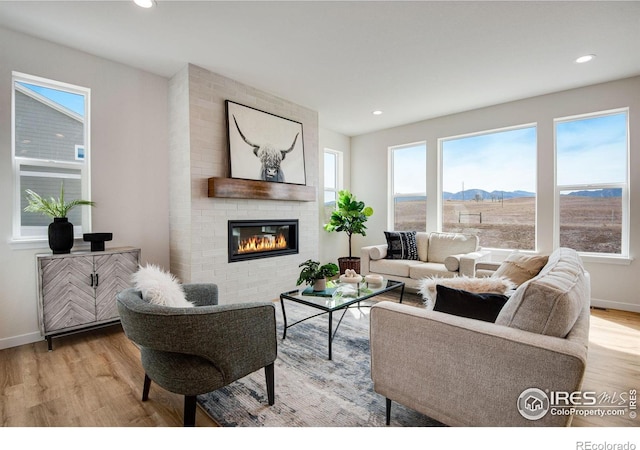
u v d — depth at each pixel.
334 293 2.71
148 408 1.75
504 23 2.45
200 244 3.24
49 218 2.84
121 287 2.84
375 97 4.01
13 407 1.76
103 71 3.02
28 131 2.73
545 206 3.89
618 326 2.98
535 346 1.10
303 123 4.36
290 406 1.76
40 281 2.44
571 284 1.37
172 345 1.42
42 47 2.68
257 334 1.67
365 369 2.19
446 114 4.66
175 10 2.29
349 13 2.33
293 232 4.27
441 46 2.79
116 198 3.11
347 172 5.89
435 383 1.35
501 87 3.68
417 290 4.23
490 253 4.05
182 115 3.24
